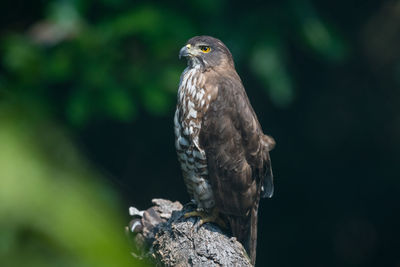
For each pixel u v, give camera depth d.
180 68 10.84
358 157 14.89
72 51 10.14
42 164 1.48
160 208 6.99
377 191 14.97
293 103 14.30
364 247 15.43
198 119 6.98
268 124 14.41
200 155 6.96
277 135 14.50
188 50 7.37
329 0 13.75
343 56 11.37
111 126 13.91
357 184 15.05
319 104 14.58
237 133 6.94
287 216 15.18
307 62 14.17
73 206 1.47
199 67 7.35
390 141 14.79
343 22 14.15
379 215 15.13
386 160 14.84
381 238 15.30
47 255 1.42
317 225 15.16
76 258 1.43
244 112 6.98
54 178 1.48
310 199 15.07
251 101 13.96
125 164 14.30
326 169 14.91
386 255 15.31
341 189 15.06
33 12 12.15
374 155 14.88
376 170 14.91
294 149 14.66
